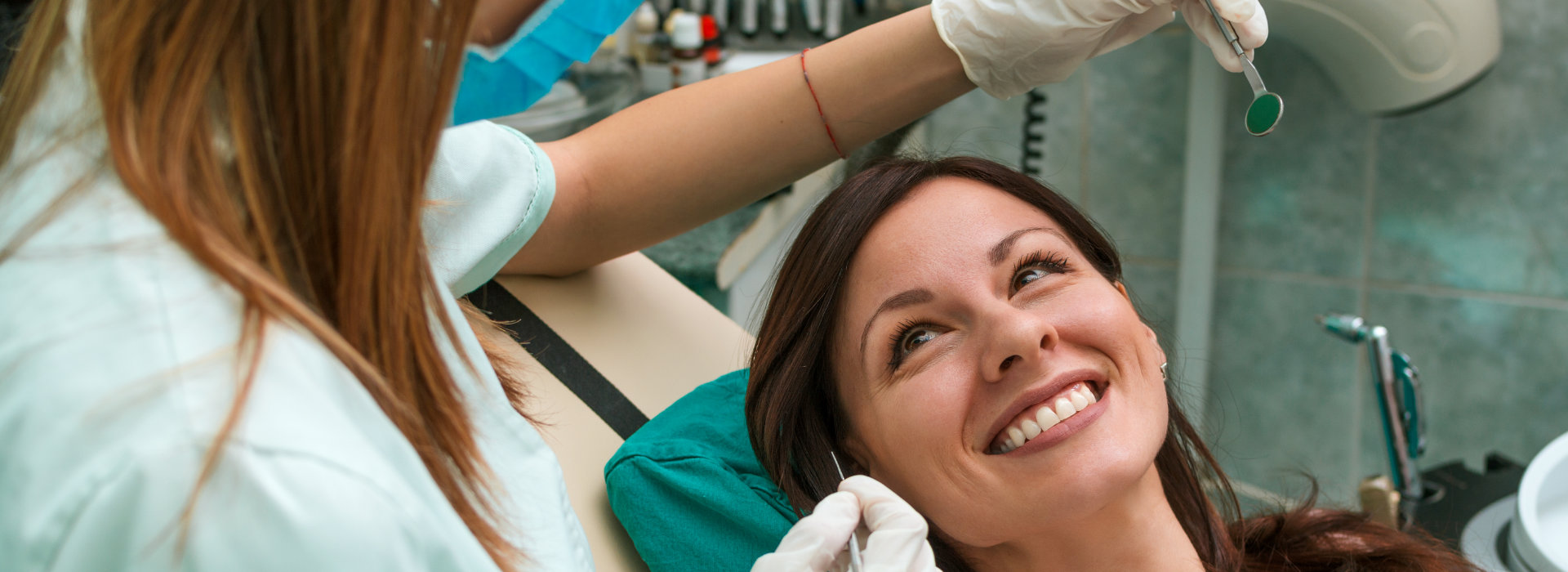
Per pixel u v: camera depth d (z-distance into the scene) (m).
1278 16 1.66
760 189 1.05
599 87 2.06
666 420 0.98
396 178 0.42
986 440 0.84
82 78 0.41
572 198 1.02
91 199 0.39
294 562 0.36
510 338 1.03
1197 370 2.17
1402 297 2.07
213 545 0.35
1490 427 2.08
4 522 0.36
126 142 0.38
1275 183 2.12
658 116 1.04
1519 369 2.00
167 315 0.37
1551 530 1.26
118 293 0.38
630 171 1.03
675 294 1.16
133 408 0.36
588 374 1.04
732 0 2.36
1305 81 2.00
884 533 0.66
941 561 0.92
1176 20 2.07
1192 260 2.12
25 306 0.38
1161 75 2.17
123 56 0.38
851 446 0.95
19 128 0.44
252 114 0.40
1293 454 2.32
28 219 0.40
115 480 0.35
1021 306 0.86
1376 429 2.19
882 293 0.89
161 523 0.35
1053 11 0.92
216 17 0.38
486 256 0.95
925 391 0.85
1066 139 2.36
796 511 0.92
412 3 0.40
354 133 0.40
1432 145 1.93
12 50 0.52
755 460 0.96
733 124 1.01
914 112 1.02
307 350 0.40
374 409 0.42
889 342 0.88
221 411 0.36
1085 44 0.96
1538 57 1.78
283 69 0.40
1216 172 2.03
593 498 0.95
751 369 0.97
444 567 0.41
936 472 0.85
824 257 0.92
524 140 1.00
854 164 1.69
